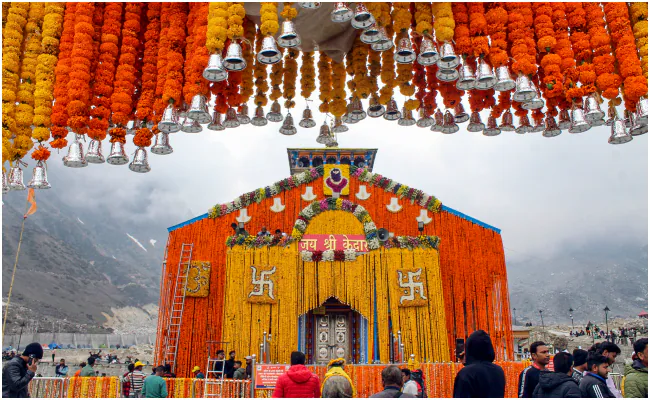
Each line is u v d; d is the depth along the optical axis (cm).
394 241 1752
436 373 1391
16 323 8331
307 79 841
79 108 699
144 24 797
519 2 687
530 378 623
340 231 1781
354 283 1697
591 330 4569
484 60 686
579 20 680
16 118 700
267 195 1981
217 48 643
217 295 1878
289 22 650
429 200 1964
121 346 6931
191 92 675
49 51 723
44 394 1231
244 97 806
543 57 684
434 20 688
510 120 823
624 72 652
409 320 1673
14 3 725
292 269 1695
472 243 1941
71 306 12375
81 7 731
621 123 721
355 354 1817
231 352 1558
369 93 803
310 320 1858
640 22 663
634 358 663
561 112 771
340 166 1991
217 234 1947
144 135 737
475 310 1870
